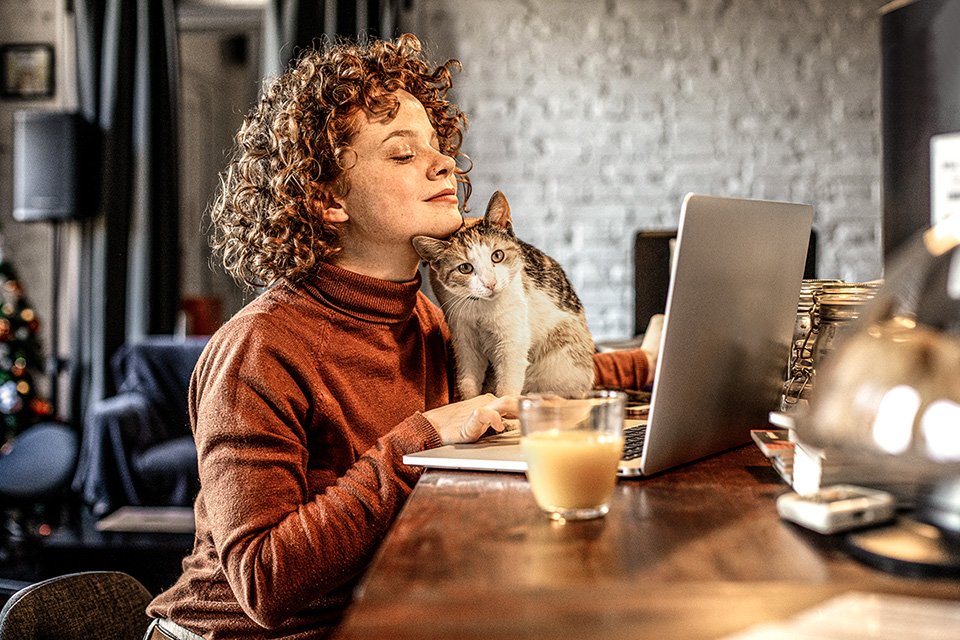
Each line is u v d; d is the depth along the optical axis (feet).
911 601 1.68
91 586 3.76
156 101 14.03
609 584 1.80
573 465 2.28
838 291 3.43
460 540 2.13
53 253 13.80
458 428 3.34
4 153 14.98
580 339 4.19
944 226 2.14
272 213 3.96
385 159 3.87
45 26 14.97
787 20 14.75
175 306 14.34
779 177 14.88
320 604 3.51
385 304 3.87
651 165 15.02
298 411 3.53
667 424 2.79
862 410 1.92
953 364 1.88
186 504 11.24
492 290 3.81
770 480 2.82
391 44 4.29
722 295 2.89
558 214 15.17
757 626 1.60
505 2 15.10
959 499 1.96
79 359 14.05
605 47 15.01
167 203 14.20
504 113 15.16
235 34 18.38
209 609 3.58
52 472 10.48
